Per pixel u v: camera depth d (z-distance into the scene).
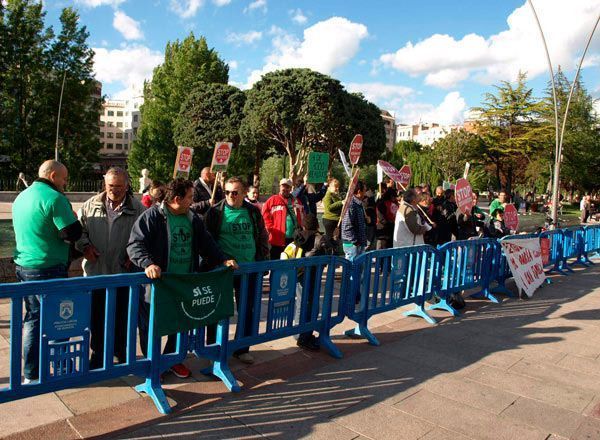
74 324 3.13
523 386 4.36
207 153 39.06
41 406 3.51
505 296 8.06
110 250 4.12
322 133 29.45
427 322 6.34
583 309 7.27
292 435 3.32
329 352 4.99
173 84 42.69
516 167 51.84
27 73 36.34
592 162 45.69
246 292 4.22
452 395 4.09
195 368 4.40
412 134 172.50
